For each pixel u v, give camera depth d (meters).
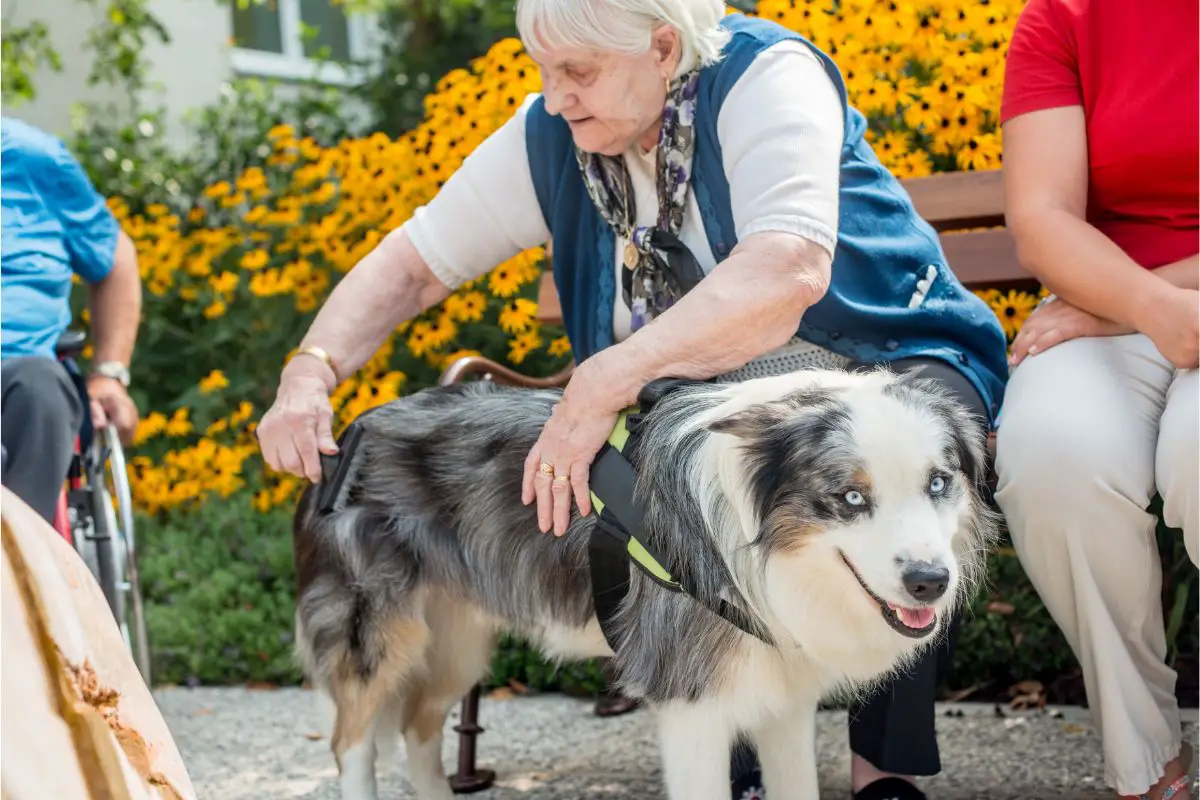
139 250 6.48
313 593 3.32
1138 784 2.89
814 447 2.52
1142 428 2.94
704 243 3.10
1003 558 4.42
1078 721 3.99
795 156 2.88
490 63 5.57
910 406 2.55
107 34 8.44
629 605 2.86
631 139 3.07
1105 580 2.88
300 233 6.19
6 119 4.09
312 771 4.02
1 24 7.91
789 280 2.79
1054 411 2.90
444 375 3.58
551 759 4.04
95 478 3.88
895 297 3.11
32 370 3.49
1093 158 3.27
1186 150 3.13
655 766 3.91
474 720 3.77
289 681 5.10
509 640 4.82
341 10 11.87
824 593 2.63
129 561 4.07
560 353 5.23
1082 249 3.07
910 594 2.40
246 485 6.17
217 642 5.14
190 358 6.67
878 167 3.26
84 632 2.00
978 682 4.37
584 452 2.85
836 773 3.75
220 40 10.22
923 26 4.65
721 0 3.10
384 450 3.29
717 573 2.70
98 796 1.93
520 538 3.08
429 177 5.54
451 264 3.46
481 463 3.15
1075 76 3.30
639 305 3.17
